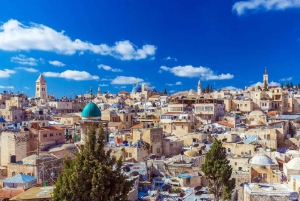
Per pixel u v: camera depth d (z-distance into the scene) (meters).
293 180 51.56
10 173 64.62
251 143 82.75
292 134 103.38
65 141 94.31
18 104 197.50
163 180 68.56
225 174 52.94
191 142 94.00
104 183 29.83
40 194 46.69
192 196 59.56
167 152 92.62
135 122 140.12
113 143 88.25
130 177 59.41
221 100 143.00
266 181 63.25
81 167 30.19
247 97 163.25
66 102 198.75
